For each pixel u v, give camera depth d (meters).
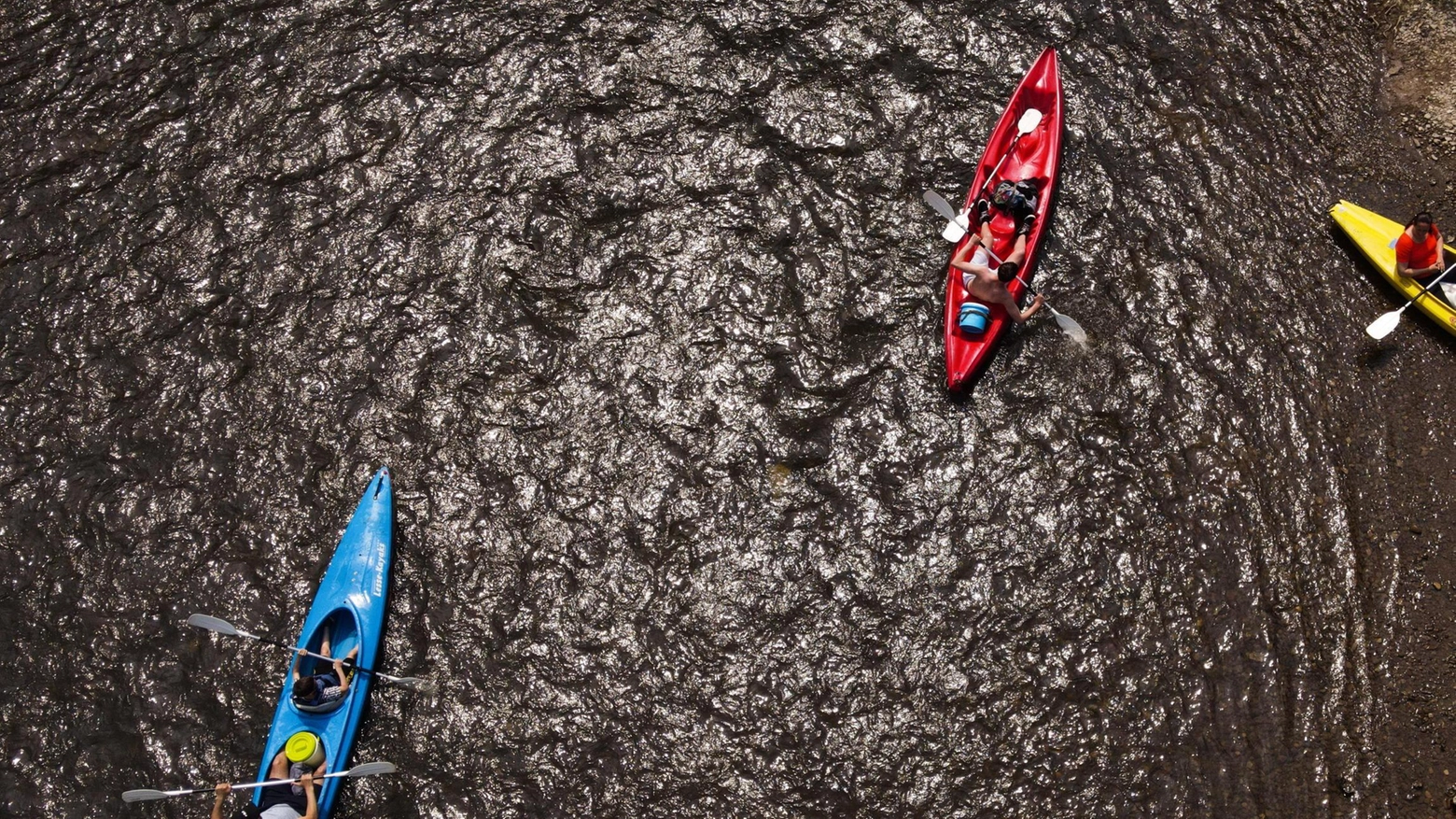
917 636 8.27
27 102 11.47
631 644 8.40
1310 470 8.73
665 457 9.17
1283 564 8.37
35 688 8.44
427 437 9.41
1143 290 9.62
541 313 9.94
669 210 10.38
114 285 10.33
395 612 8.62
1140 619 8.23
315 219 10.55
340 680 8.05
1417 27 10.88
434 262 10.27
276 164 10.91
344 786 7.90
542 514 9.00
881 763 7.82
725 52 11.22
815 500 8.89
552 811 7.82
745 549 8.72
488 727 8.13
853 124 10.71
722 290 9.91
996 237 9.76
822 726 7.98
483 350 9.79
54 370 9.91
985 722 7.91
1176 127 10.45
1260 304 9.51
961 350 9.18
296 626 8.62
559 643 8.44
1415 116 10.45
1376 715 7.75
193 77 11.50
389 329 9.95
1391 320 8.88
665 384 9.51
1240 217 9.95
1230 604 8.24
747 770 7.86
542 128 10.93
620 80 11.15
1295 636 8.08
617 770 7.93
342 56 11.50
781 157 10.58
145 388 9.78
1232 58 10.84
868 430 9.16
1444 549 8.36
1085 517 8.64
